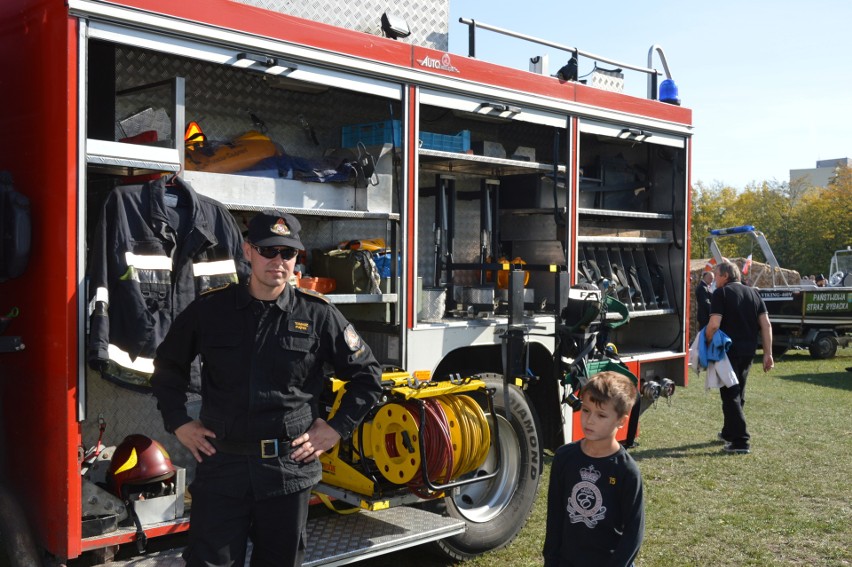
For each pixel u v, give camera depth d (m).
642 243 6.14
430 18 4.88
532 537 4.41
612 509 2.55
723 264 6.50
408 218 4.09
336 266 4.15
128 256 2.97
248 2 4.00
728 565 4.02
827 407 8.44
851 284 16.67
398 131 4.16
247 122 4.52
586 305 4.72
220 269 3.34
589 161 6.09
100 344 2.83
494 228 5.52
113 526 3.04
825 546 4.29
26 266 3.02
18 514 3.03
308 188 3.90
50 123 2.92
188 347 2.57
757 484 5.45
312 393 2.60
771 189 48.31
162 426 3.56
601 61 5.43
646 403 5.83
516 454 4.33
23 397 3.07
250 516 2.52
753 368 12.08
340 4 4.39
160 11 3.08
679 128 5.91
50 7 2.92
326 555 3.31
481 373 4.32
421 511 3.89
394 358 4.11
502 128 5.57
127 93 3.91
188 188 3.25
